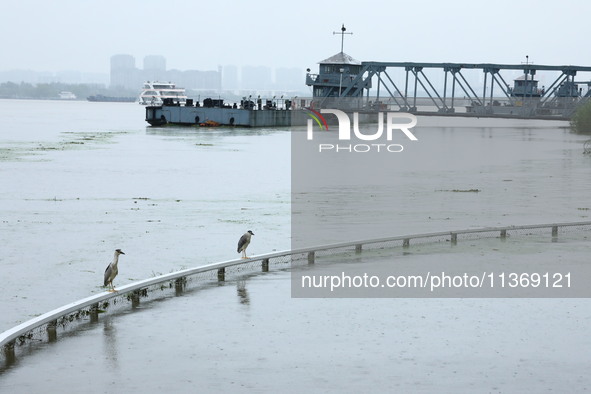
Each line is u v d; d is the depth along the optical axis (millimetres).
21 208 42875
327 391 15758
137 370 16875
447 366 17156
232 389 15844
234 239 32875
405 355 17828
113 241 32344
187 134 129000
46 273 26344
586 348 18359
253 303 21969
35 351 18062
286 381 16281
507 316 20812
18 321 20688
